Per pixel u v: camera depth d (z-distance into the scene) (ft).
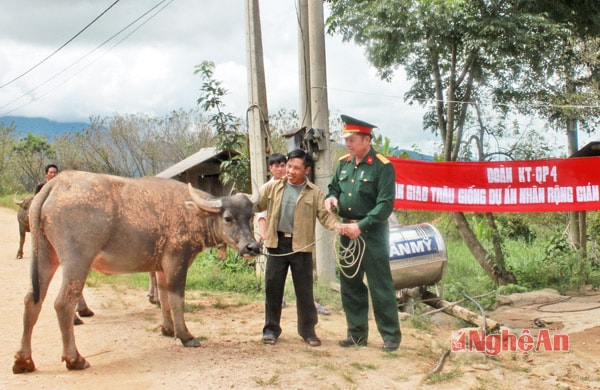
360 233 20.53
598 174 35.81
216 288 33.86
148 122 116.16
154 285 28.89
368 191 21.15
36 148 141.08
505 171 36.22
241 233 20.63
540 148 41.29
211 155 60.95
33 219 18.80
